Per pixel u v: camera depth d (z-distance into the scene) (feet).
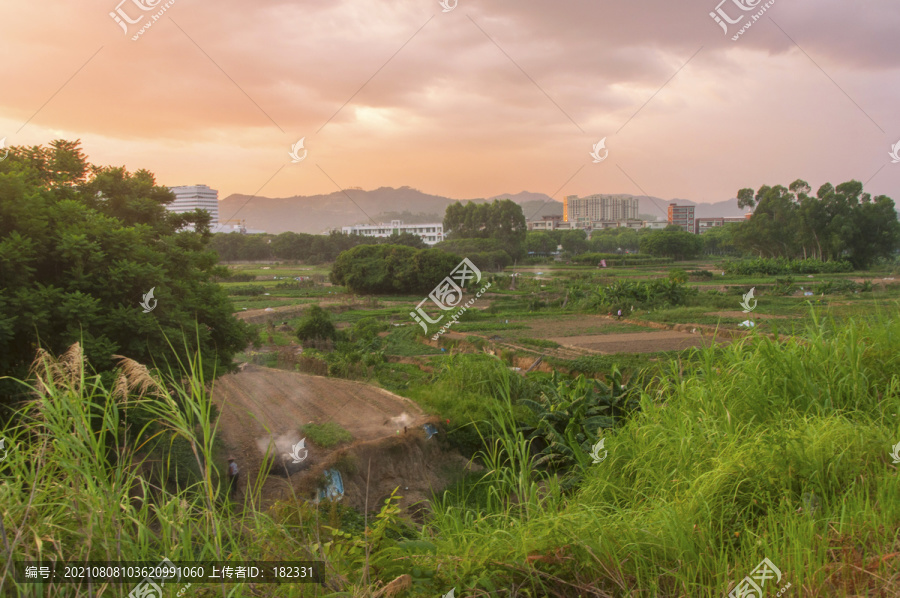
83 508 8.60
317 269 282.36
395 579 8.93
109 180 45.88
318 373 76.69
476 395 56.08
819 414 15.12
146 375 9.71
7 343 28.35
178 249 42.50
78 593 7.60
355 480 40.78
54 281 32.65
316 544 9.39
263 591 8.60
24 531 8.07
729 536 11.02
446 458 48.37
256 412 54.85
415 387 65.10
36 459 9.04
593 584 9.84
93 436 9.10
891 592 8.57
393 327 131.03
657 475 14.07
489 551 10.66
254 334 47.75
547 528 11.13
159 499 10.05
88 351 28.81
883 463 12.53
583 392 39.52
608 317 140.56
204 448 9.55
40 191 34.88
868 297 135.74
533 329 120.26
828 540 10.02
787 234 248.11
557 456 31.48
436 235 377.30
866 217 228.22
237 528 9.84
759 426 14.99
